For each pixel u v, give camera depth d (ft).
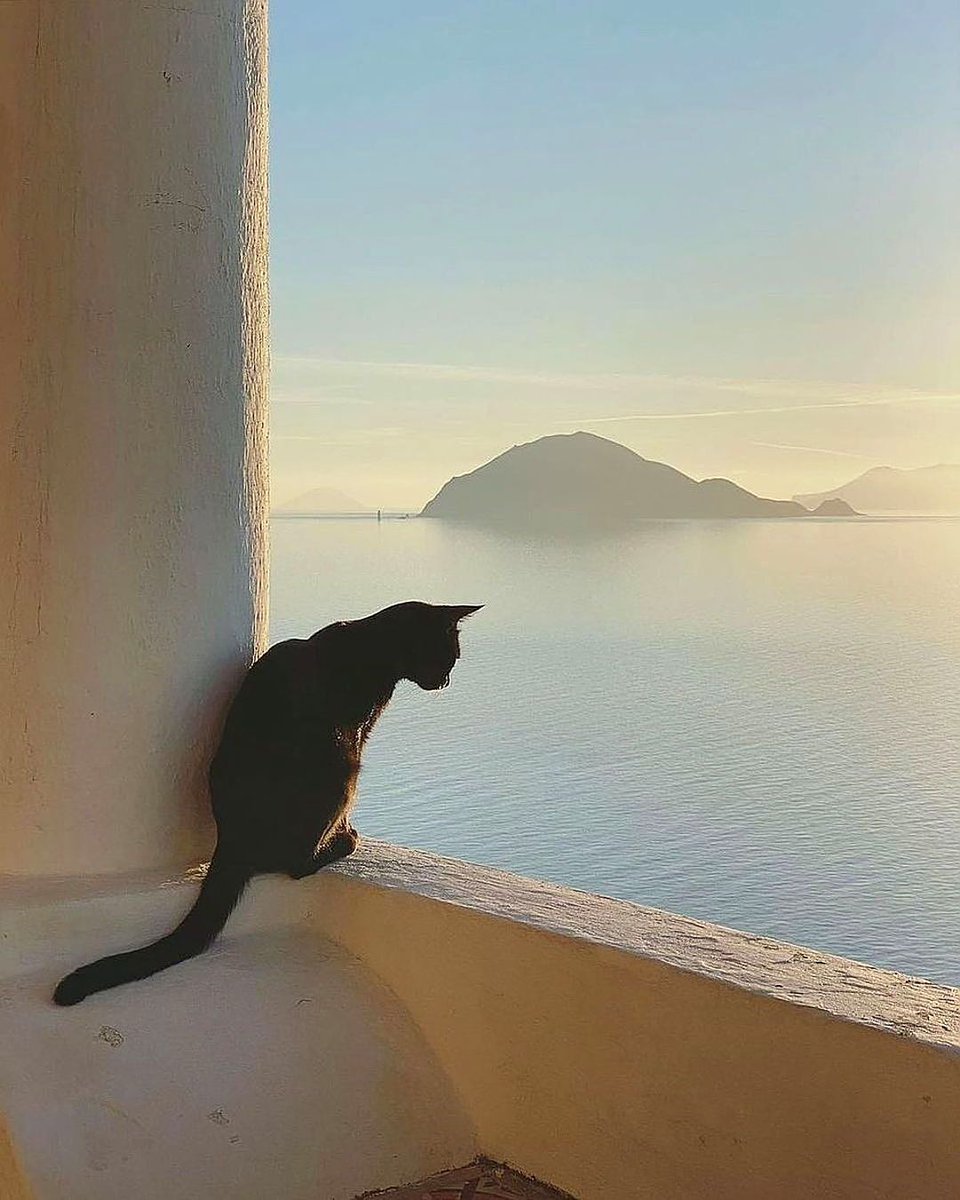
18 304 7.73
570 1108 7.16
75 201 7.64
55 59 7.64
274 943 8.15
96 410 7.70
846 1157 5.89
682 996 6.52
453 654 8.87
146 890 7.80
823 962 6.63
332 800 8.11
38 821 7.83
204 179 7.94
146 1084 7.22
